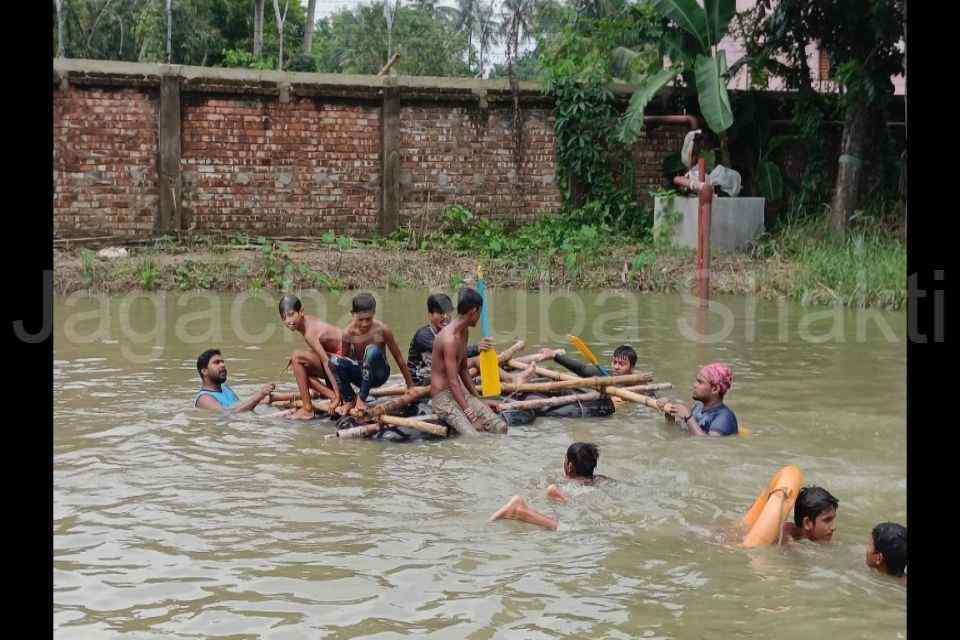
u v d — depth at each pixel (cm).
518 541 545
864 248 1642
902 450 720
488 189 2105
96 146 1903
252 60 2730
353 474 675
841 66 1902
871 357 1077
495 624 439
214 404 844
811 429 779
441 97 2053
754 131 2153
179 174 1934
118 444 734
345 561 513
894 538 492
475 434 779
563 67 2078
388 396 857
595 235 1917
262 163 1991
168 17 2480
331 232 1947
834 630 433
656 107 2152
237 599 464
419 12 3559
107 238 1900
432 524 573
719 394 779
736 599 467
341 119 2020
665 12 1981
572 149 2094
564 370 1016
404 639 423
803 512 542
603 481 649
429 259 1861
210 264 1714
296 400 848
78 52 3105
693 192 1984
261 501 612
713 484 647
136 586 479
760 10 2108
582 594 472
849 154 1922
